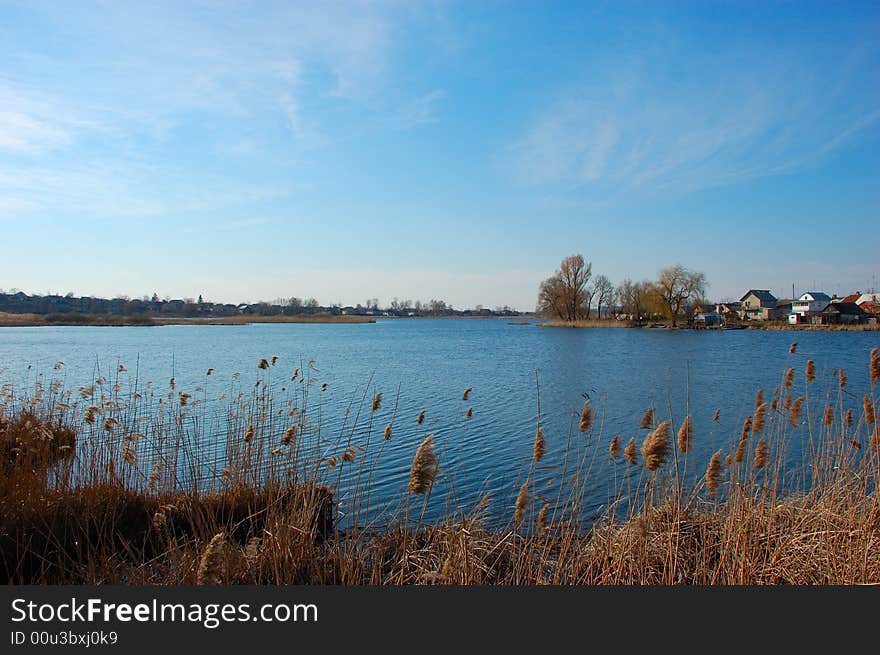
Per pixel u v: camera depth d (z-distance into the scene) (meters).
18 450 10.24
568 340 78.62
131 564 7.96
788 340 71.19
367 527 9.60
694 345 65.12
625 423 21.84
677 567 7.80
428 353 56.69
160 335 87.81
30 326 123.50
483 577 7.69
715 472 7.50
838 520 8.11
